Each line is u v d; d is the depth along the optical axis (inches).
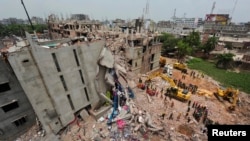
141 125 857.5
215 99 1344.7
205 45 2888.8
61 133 837.8
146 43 1553.9
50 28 2760.8
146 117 916.0
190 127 928.9
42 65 722.2
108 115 944.3
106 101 1058.1
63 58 816.9
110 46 1514.5
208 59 2906.0
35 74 707.4
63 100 836.6
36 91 718.5
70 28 2390.5
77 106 920.3
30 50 681.6
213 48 2866.6
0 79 674.8
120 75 1262.3
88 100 989.2
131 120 888.9
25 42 832.3
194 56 3090.6
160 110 1066.1
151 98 1199.6
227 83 1830.7
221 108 1212.5
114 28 2222.0
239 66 2416.3
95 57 991.6
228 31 5064.0
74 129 861.8
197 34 3078.2
